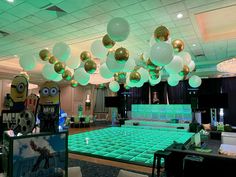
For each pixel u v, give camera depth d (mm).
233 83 12039
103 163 5316
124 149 6887
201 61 10398
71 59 5426
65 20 5211
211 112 11438
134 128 12883
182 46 4832
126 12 4781
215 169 3367
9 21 5246
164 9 4633
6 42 6934
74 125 13938
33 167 1413
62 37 6492
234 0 4223
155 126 12555
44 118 1743
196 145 4520
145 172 4602
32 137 1431
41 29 5812
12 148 1327
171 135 9984
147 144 7750
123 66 4605
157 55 3844
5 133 1598
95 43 4953
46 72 5488
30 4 4391
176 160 3982
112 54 4582
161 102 14109
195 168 3488
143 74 5871
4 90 12375
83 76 5535
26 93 1889
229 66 6695
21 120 1794
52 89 1785
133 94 15148
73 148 7008
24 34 6199
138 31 6023
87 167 4965
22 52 8211
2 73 11234
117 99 14641
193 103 10383
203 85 12914
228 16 5586
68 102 17016
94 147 7184
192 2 4316
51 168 1508
